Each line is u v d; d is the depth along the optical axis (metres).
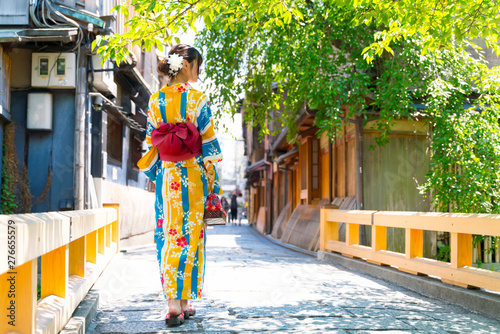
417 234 5.36
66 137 8.58
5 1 7.57
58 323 2.49
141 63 13.32
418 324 3.33
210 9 4.34
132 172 13.62
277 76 9.95
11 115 8.43
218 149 3.19
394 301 4.26
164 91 3.19
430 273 4.85
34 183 8.51
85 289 3.52
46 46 8.41
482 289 4.30
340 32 8.53
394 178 9.91
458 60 8.59
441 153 8.79
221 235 19.97
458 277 4.37
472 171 8.02
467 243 4.50
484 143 8.07
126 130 12.56
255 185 31.06
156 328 3.02
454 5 4.17
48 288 2.81
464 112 8.59
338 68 9.49
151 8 4.23
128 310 3.58
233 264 6.82
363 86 8.70
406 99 8.38
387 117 8.62
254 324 3.15
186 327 3.04
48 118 8.45
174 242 3.10
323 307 3.81
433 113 8.68
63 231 2.53
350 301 4.13
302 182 14.76
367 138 9.88
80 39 8.02
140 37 4.61
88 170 8.83
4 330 1.99
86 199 8.67
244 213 56.03
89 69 8.73
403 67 8.46
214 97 9.89
